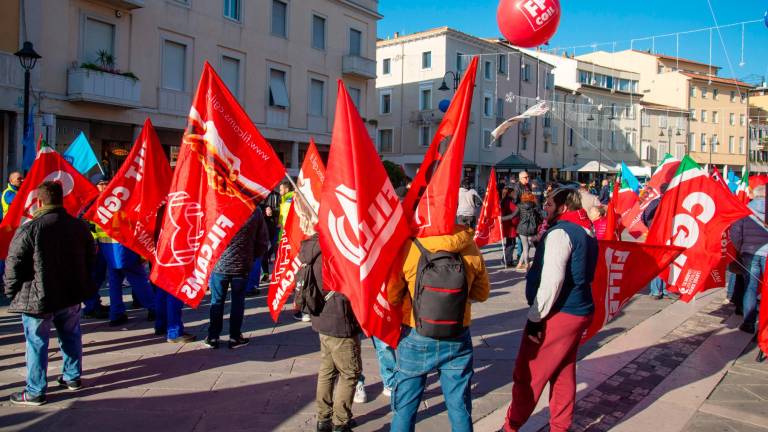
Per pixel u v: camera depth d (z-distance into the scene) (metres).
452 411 3.25
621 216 9.55
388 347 4.57
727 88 54.06
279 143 24.70
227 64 21.81
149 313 7.06
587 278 3.54
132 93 17.75
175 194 4.42
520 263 11.62
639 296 8.97
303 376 5.07
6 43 15.28
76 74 16.48
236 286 5.88
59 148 16.94
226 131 4.38
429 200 3.32
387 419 4.24
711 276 6.29
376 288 3.20
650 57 53.69
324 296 3.79
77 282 4.53
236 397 4.59
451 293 3.10
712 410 4.44
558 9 4.25
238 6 22.08
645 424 4.18
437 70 38.16
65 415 4.20
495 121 39.44
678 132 50.06
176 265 4.41
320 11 25.45
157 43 19.22
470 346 3.31
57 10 16.38
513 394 3.76
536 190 16.95
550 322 3.55
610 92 46.91
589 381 5.11
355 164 3.16
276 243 10.11
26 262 4.27
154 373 5.12
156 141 5.64
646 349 6.06
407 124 40.03
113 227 5.54
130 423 4.09
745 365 5.54
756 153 55.91
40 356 4.38
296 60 24.42
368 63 27.36
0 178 15.65
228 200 4.38
